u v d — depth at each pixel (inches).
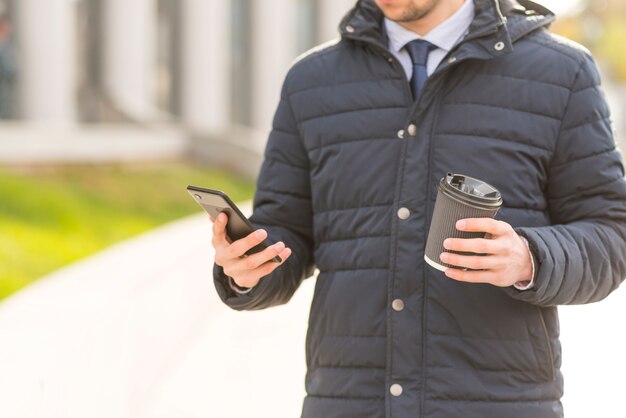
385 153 118.0
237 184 857.5
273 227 127.9
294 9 1322.6
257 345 300.8
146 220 661.3
